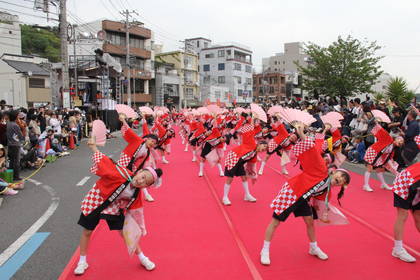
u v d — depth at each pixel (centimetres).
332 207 425
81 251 389
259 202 676
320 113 1445
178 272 394
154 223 555
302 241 485
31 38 4044
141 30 4056
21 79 2936
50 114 1339
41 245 474
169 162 1162
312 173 410
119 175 375
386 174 954
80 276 384
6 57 3080
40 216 598
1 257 437
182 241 483
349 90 2127
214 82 5525
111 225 387
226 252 447
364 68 2102
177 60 4797
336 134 805
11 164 838
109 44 3662
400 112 1055
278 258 430
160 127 1083
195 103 4891
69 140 1470
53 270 403
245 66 5666
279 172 978
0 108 1282
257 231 523
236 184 828
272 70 6525
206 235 505
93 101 2311
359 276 385
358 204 665
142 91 4219
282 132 912
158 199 698
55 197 720
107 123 2088
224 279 377
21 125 1029
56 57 3800
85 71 2297
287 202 409
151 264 398
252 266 408
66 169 1020
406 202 414
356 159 1143
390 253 446
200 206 650
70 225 554
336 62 2156
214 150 847
